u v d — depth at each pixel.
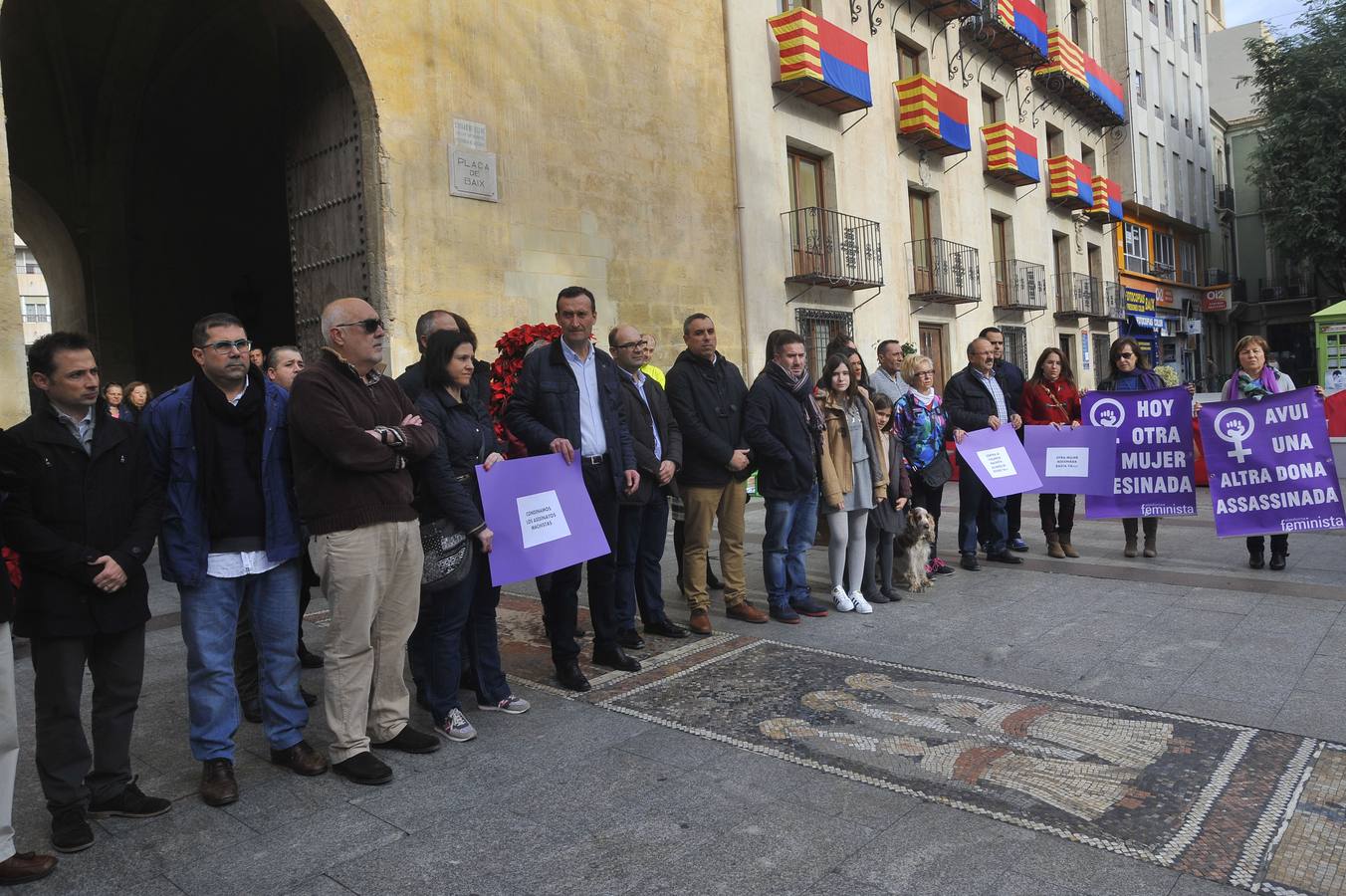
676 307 11.29
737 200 12.38
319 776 3.44
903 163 16.31
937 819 2.90
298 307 9.06
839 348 6.05
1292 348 38.00
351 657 3.38
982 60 19.17
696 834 2.86
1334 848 2.63
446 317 4.18
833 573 5.77
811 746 3.55
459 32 8.73
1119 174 28.03
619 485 4.52
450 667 3.77
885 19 15.97
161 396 3.26
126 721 3.14
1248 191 38.25
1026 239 20.94
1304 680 4.10
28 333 44.03
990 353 6.96
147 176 12.98
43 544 2.79
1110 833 2.77
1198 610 5.40
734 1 12.41
